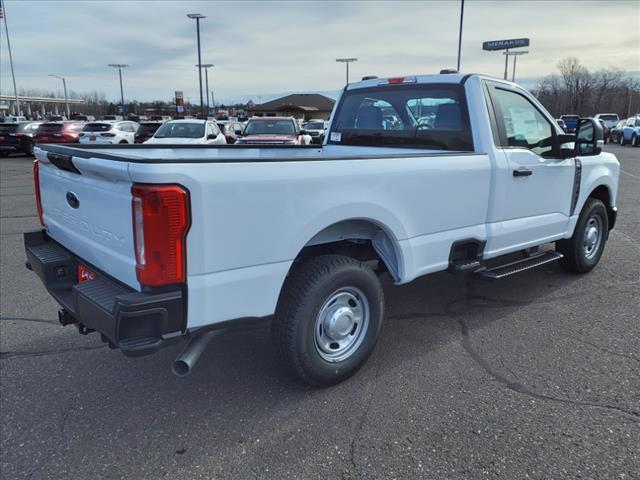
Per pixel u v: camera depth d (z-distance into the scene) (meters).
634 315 4.63
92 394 3.41
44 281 3.36
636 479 2.57
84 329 3.15
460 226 4.02
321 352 3.37
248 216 2.77
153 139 15.33
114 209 2.73
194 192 2.55
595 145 4.76
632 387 3.42
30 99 100.12
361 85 5.23
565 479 2.58
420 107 4.64
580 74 83.31
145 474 2.66
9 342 4.17
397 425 3.04
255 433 2.98
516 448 2.82
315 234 3.10
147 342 2.57
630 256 6.57
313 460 2.75
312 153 5.72
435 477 2.61
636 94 83.50
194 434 2.98
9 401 3.32
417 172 3.58
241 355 3.96
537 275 5.77
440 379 3.55
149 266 2.53
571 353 3.91
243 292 2.83
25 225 8.83
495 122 4.30
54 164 3.41
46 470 2.68
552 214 4.95
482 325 4.45
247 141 15.61
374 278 3.50
